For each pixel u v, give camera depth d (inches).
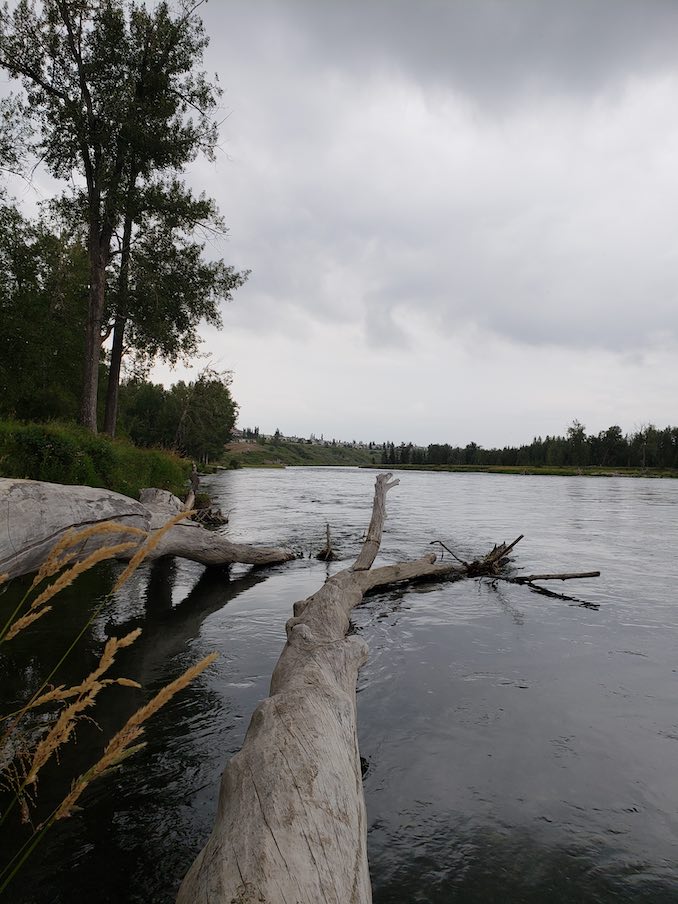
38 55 734.5
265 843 80.1
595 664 217.2
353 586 319.0
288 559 455.2
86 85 771.4
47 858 107.1
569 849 112.3
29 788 129.5
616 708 177.3
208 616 283.6
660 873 106.2
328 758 107.2
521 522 775.1
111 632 252.4
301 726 116.5
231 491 1439.5
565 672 208.4
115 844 111.8
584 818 122.2
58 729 64.1
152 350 948.0
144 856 108.5
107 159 797.2
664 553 509.7
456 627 268.4
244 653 226.4
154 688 190.2
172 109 780.0
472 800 128.0
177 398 2869.1
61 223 846.5
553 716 171.2
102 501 245.1
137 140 756.6
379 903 97.1
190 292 894.4
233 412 3213.6
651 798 130.0
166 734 156.9
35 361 1109.7
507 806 126.0
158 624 267.4
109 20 740.7
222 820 91.4
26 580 320.8
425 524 732.7
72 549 220.8
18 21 711.7
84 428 711.1
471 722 166.7
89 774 60.1
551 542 578.2
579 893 100.6
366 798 128.0
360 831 93.9
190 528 377.1
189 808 123.7
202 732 158.2
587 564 451.8
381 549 510.0
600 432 4899.1
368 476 2908.5
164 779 134.6
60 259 1196.5
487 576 402.6
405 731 160.4
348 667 175.0
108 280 903.1
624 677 203.8
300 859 78.5
